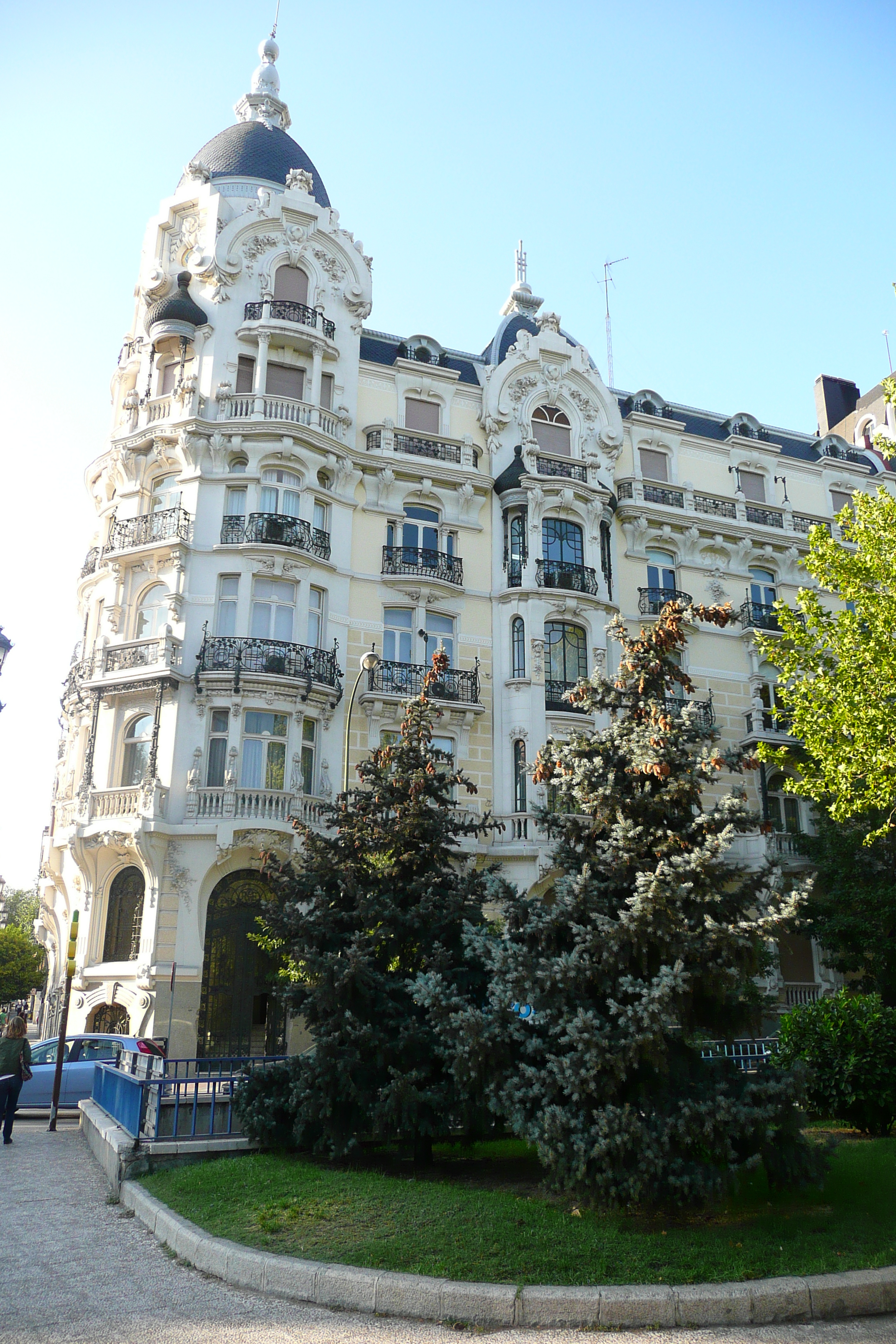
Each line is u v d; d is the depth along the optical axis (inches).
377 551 1263.5
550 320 1453.0
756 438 1621.6
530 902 470.9
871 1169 473.1
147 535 1174.3
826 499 1638.8
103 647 1144.8
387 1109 484.1
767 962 644.1
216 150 1393.9
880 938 1141.7
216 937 1048.2
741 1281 332.2
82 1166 556.4
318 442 1208.8
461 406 1379.2
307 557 1165.1
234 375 1223.5
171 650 1096.2
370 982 510.3
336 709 1171.3
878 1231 377.1
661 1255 349.4
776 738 1375.5
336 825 597.0
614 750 477.7
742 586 1510.8
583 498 1347.2
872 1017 594.2
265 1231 379.2
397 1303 322.7
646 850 447.2
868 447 1847.9
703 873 420.2
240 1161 493.4
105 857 1090.1
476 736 1246.9
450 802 600.4
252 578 1149.1
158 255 1314.0
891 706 765.3
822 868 1200.8
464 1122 505.0
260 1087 533.3
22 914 2701.8
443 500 1316.4
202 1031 1015.6
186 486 1182.9
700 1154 421.1
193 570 1146.7
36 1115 840.3
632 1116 388.5
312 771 1138.0
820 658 854.5
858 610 860.6
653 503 1459.2
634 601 1407.5
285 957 623.5
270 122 1503.4
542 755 500.1
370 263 1355.8
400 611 1267.2
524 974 421.7
